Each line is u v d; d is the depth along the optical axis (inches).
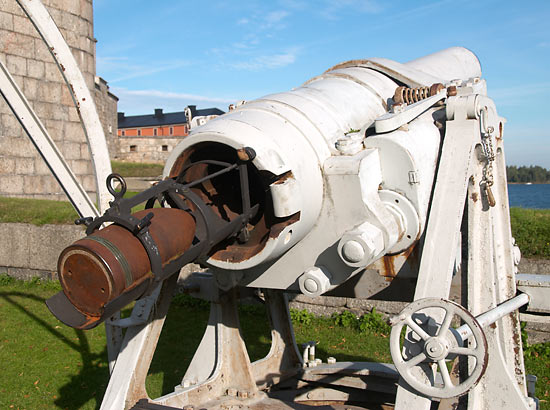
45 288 302.4
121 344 130.8
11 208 339.6
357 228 96.6
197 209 90.4
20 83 437.1
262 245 97.7
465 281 117.4
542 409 161.0
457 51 176.6
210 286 142.1
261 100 114.0
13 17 430.0
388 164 105.3
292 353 168.7
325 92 120.4
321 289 101.0
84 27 478.6
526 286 133.3
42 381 185.0
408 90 119.6
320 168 101.1
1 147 431.8
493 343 114.2
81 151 477.1
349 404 153.2
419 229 106.0
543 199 2361.0
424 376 93.2
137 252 78.3
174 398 128.5
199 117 121.0
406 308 91.4
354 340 228.2
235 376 142.2
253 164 94.4
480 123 117.3
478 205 117.6
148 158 1179.9
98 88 898.1
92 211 121.6
